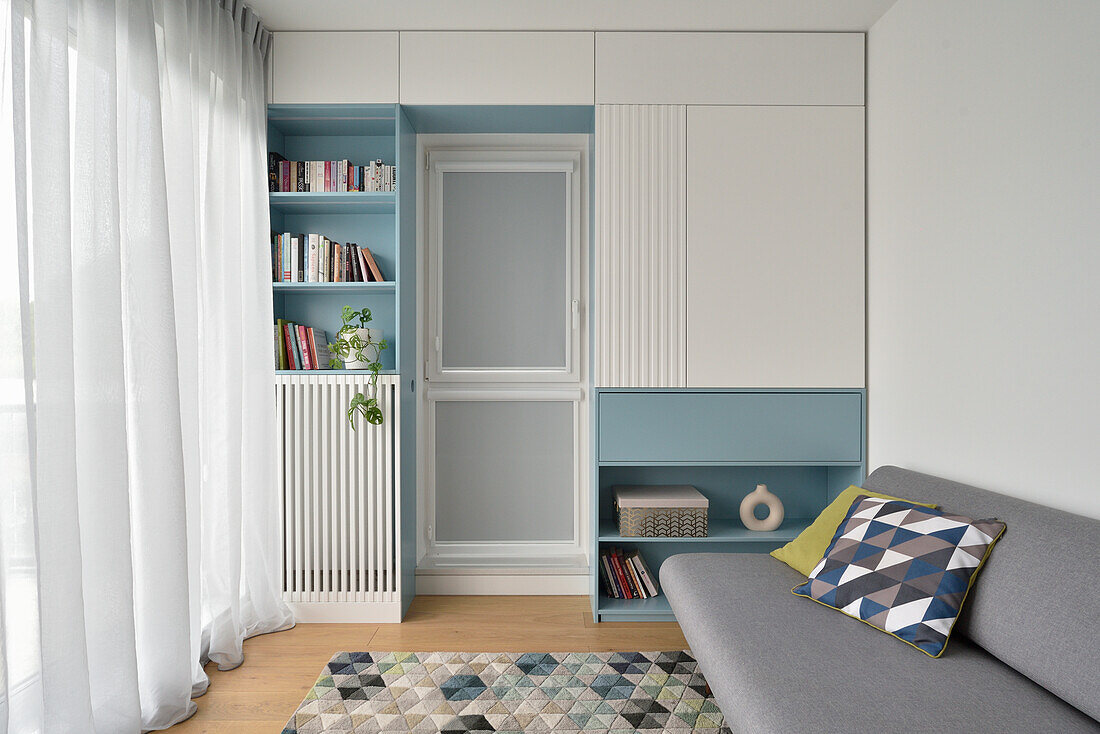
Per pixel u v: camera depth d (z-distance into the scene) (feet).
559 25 9.91
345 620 9.95
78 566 5.72
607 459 10.09
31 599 5.39
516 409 11.92
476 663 8.50
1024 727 4.59
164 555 6.98
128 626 6.33
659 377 10.08
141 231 6.79
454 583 11.23
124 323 6.71
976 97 7.38
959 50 7.68
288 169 10.48
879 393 9.73
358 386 9.93
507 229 11.91
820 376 10.12
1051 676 4.89
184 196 7.48
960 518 6.32
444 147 11.82
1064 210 6.12
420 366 11.69
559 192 11.92
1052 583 5.24
